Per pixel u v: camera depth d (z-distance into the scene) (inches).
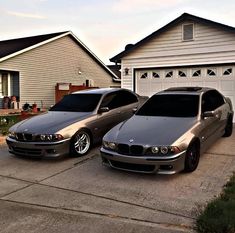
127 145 237.0
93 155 312.2
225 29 481.4
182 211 183.2
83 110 336.5
